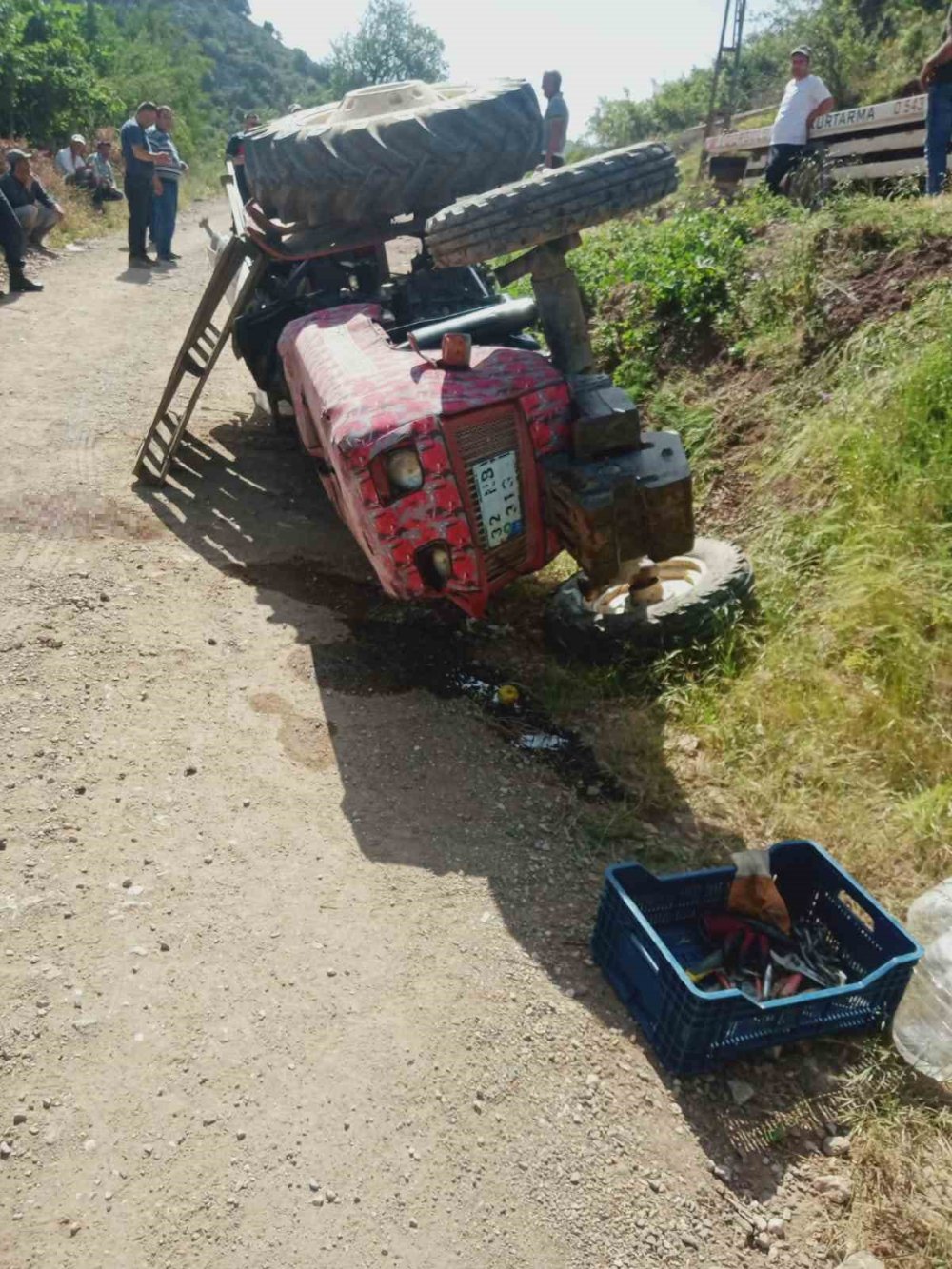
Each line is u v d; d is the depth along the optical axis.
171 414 7.16
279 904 3.42
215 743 4.21
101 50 31.48
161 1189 2.52
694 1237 2.52
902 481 5.02
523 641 5.21
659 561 4.32
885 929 3.10
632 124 25.25
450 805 3.98
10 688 4.36
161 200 14.02
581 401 4.22
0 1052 2.81
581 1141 2.72
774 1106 2.86
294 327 5.64
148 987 3.06
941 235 6.40
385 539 4.25
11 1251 2.35
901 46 16.34
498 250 3.94
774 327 6.83
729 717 4.35
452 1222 2.50
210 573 5.68
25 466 6.79
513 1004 3.12
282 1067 2.85
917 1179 2.64
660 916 3.36
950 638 4.36
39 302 11.12
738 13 18.05
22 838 3.57
